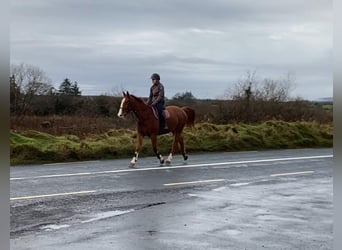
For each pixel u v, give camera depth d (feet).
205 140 66.18
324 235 23.26
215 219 26.30
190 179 39.37
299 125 77.92
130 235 23.03
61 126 64.90
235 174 42.52
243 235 23.22
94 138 61.46
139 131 48.37
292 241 22.27
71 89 70.03
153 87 49.90
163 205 29.60
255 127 74.74
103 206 29.09
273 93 82.07
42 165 48.44
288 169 46.24
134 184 36.73
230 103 78.23
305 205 30.12
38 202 29.96
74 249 20.79
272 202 30.91
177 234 23.27
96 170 44.34
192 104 76.84
